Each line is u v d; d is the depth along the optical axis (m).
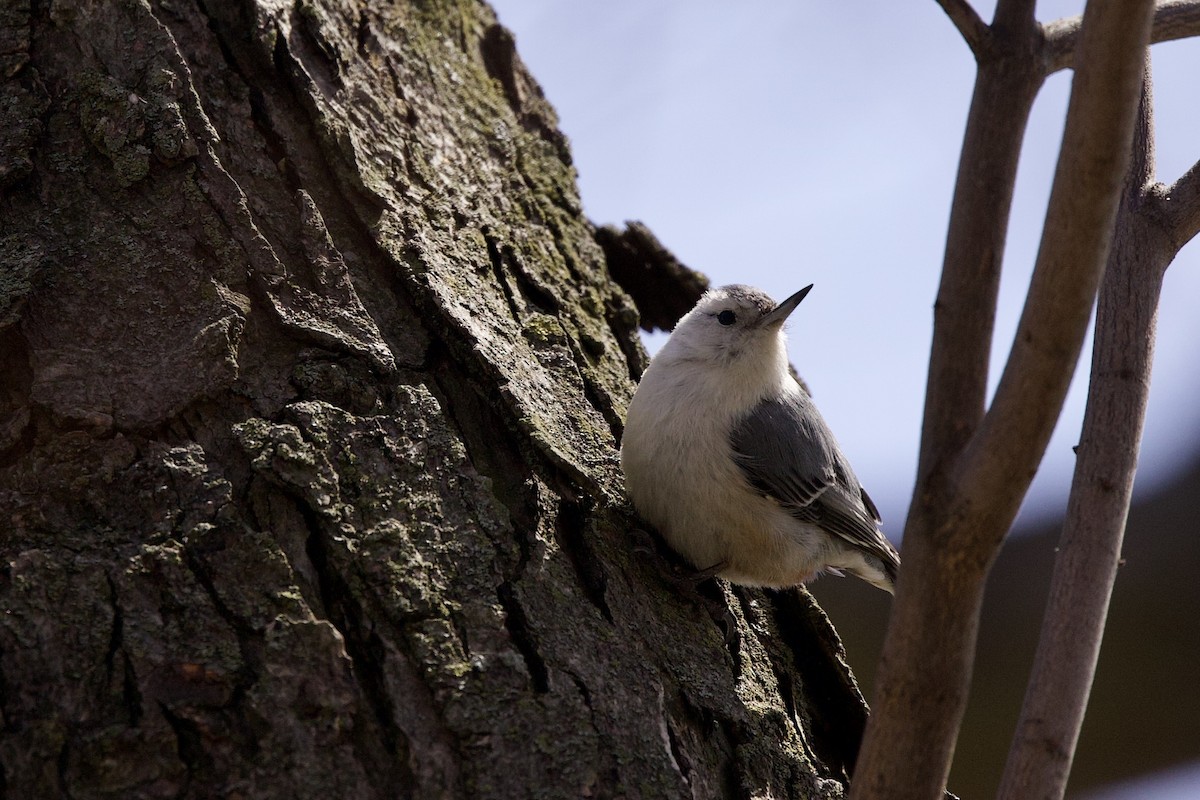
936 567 3.72
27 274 4.98
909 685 3.81
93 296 5.04
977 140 3.83
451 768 4.21
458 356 5.70
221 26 6.00
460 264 6.28
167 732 4.07
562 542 5.38
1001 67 3.84
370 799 4.10
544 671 4.59
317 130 6.00
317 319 5.34
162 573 4.41
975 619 3.78
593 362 6.87
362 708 4.28
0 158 5.25
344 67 6.53
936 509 3.71
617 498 6.06
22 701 4.08
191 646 4.27
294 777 4.08
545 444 5.54
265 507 4.68
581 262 7.54
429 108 7.23
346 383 5.18
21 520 4.52
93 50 5.57
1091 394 4.62
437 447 5.14
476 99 7.89
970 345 3.77
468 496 5.04
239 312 5.12
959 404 3.76
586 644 4.81
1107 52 3.29
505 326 6.21
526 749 4.32
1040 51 3.86
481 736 4.29
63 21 5.58
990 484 3.60
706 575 6.32
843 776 5.82
